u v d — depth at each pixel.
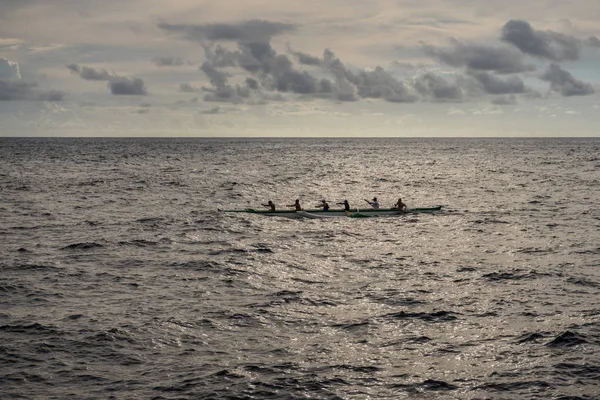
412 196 59.72
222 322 19.98
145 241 34.00
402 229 38.69
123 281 25.08
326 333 19.11
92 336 18.50
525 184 72.06
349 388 15.42
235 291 23.69
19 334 18.59
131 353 17.34
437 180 78.88
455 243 33.88
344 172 94.00
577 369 16.31
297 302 22.23
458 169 100.75
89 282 24.84
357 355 17.41
